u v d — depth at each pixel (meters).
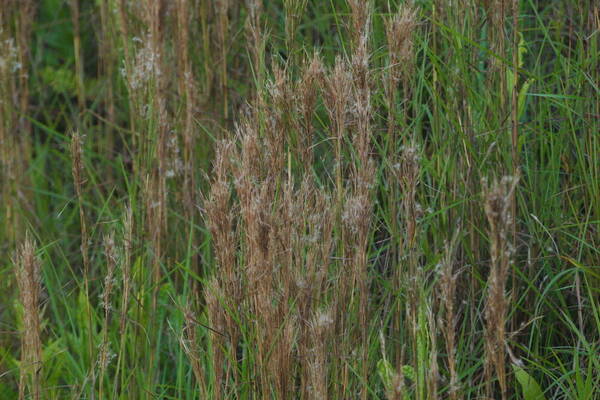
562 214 4.21
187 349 3.48
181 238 4.94
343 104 3.28
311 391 3.23
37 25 6.71
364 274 3.21
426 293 3.54
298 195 3.31
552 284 4.05
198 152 5.10
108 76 5.82
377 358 3.77
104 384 4.26
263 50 4.21
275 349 3.20
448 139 4.02
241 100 5.20
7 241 5.46
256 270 3.17
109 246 3.65
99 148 6.00
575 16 4.73
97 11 6.79
